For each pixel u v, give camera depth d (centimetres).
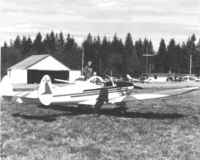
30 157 699
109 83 1368
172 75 8488
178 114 1341
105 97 1266
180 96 2225
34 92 1284
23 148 770
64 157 700
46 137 882
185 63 11188
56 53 9756
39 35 12588
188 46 11488
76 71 5797
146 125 1080
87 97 1296
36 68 5450
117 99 1320
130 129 1012
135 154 732
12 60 10194
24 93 1258
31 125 1060
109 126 1059
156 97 1332
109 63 9581
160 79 7950
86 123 1105
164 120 1184
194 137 910
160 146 802
